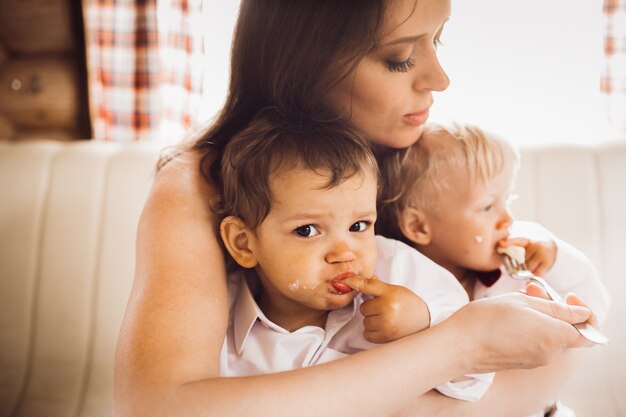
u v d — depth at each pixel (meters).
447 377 0.69
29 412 1.66
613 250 1.53
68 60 2.31
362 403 0.64
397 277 0.91
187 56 2.16
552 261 1.01
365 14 0.82
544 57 1.94
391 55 0.85
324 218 0.78
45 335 1.73
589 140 1.98
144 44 2.20
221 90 2.18
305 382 0.64
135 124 2.25
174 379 0.64
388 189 1.06
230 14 2.13
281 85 0.89
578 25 1.93
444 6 0.85
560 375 0.88
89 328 1.72
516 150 1.06
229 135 0.94
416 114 0.91
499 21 1.91
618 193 1.56
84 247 1.74
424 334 0.70
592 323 0.81
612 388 1.49
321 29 0.85
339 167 0.77
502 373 0.85
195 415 0.61
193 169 0.90
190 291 0.73
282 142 0.80
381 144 0.95
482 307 0.74
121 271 1.71
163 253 0.77
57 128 2.34
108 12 2.19
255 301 0.93
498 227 1.04
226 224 0.82
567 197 1.57
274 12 0.88
